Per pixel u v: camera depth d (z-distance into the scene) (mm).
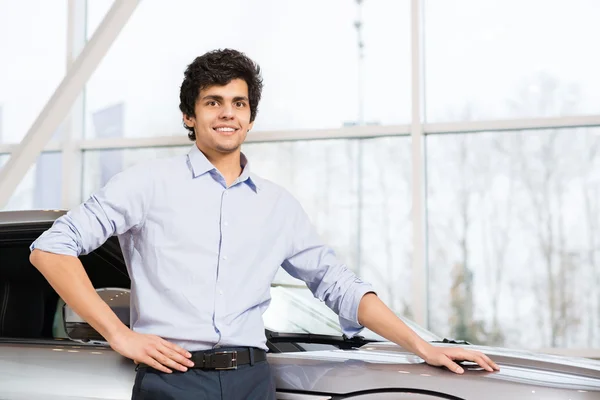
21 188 7160
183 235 1954
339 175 6434
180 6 6941
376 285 6273
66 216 1949
